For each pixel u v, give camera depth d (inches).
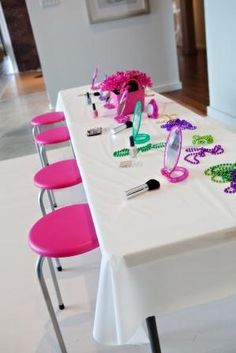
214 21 131.2
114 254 34.7
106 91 90.9
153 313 38.9
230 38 124.3
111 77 81.0
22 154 146.0
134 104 76.5
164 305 38.8
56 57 188.9
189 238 35.2
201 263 37.2
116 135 67.4
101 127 73.2
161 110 78.5
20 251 83.1
